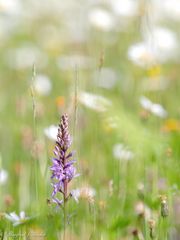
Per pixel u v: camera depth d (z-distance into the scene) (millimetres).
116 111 9406
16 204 8617
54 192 5969
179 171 8352
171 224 7188
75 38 17328
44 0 22531
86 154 10422
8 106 13773
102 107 9680
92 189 8242
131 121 9148
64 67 15055
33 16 21672
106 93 13234
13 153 10797
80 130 10898
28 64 16531
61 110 10984
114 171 8742
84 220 7359
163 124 10672
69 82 14133
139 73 14203
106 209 7758
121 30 16719
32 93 7199
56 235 6840
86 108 11383
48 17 21609
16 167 9719
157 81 12625
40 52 17797
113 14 16781
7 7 17734
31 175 8328
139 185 8367
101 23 15055
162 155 8789
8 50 19062
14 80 16031
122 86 14047
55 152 5918
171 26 17906
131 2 16594
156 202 7551
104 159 10055
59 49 17281
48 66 16516
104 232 7234
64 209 6035
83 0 20375
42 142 9609
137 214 7582
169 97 13008
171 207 7438
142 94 12281
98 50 15844
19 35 20438
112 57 15938
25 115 12477
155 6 18094
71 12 21297
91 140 10836
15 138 11531
